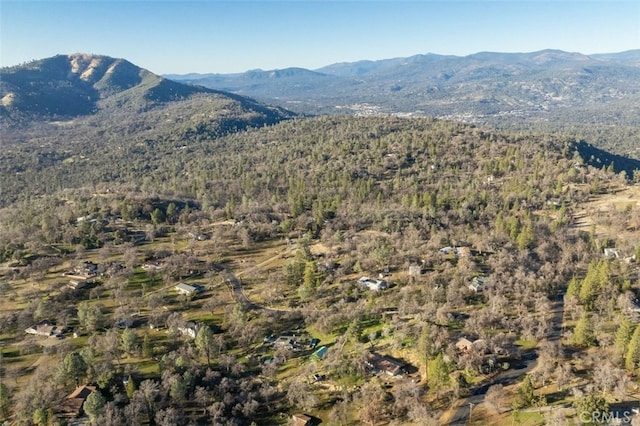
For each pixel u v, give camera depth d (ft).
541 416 263.29
